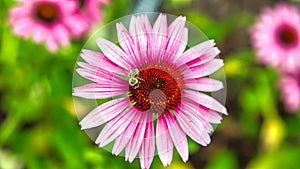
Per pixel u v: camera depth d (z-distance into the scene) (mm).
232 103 975
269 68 881
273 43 826
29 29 645
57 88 689
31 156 735
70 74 693
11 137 760
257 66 947
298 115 925
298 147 839
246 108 908
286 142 974
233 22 966
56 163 740
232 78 976
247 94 903
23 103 737
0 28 712
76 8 660
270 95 877
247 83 965
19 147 759
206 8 1005
